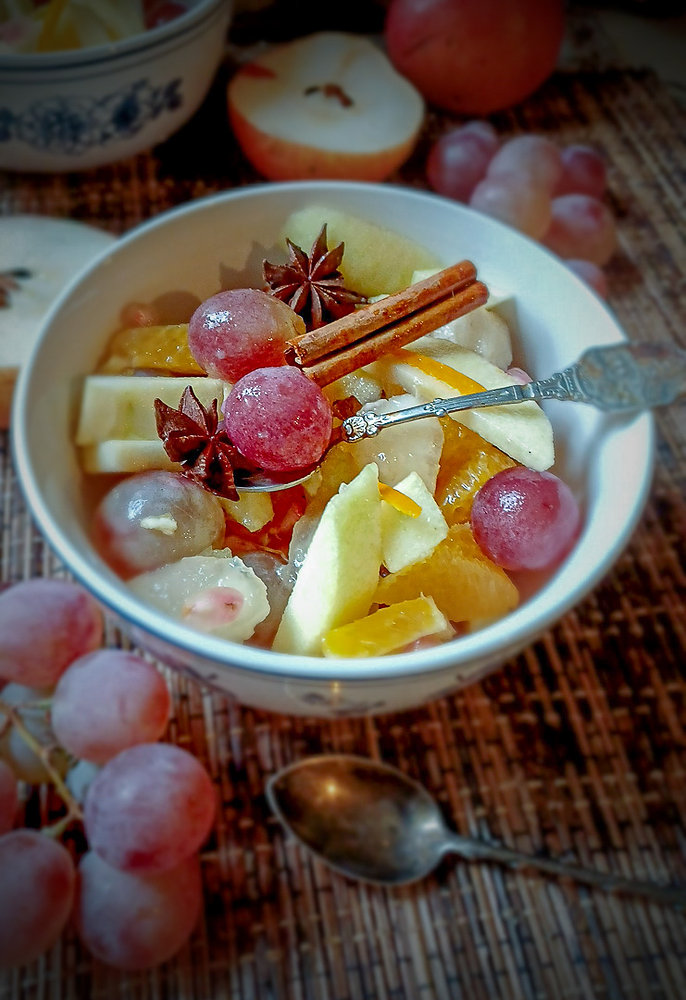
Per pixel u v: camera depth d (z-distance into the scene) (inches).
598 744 8.4
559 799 8.1
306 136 11.6
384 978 7.2
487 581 6.7
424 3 12.3
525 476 6.8
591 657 8.9
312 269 7.7
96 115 11.0
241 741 8.3
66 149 11.4
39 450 6.6
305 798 8.0
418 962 7.3
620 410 6.8
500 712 8.5
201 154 12.8
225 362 7.2
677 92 14.4
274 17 14.8
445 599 6.6
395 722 8.5
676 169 13.2
